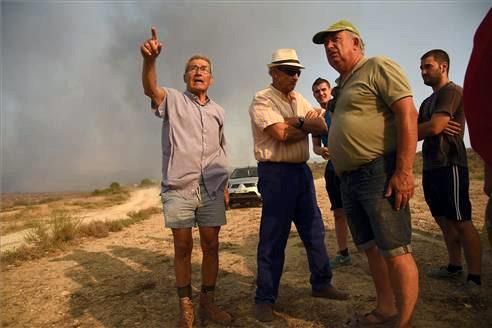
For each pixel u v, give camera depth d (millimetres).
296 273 3850
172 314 3064
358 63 2240
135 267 4762
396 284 2100
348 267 3918
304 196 3070
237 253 4992
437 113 2932
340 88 2346
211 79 3061
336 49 2303
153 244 6484
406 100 2004
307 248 3154
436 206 3207
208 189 2857
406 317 2066
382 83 2066
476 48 1442
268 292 2838
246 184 12016
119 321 3000
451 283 3219
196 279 3975
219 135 3084
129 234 8055
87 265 5078
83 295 3729
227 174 3039
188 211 2781
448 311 2686
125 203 27266
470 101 1486
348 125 2168
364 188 2189
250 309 3018
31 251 6148
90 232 7992
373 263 2461
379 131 2129
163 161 2920
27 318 3207
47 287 4070
